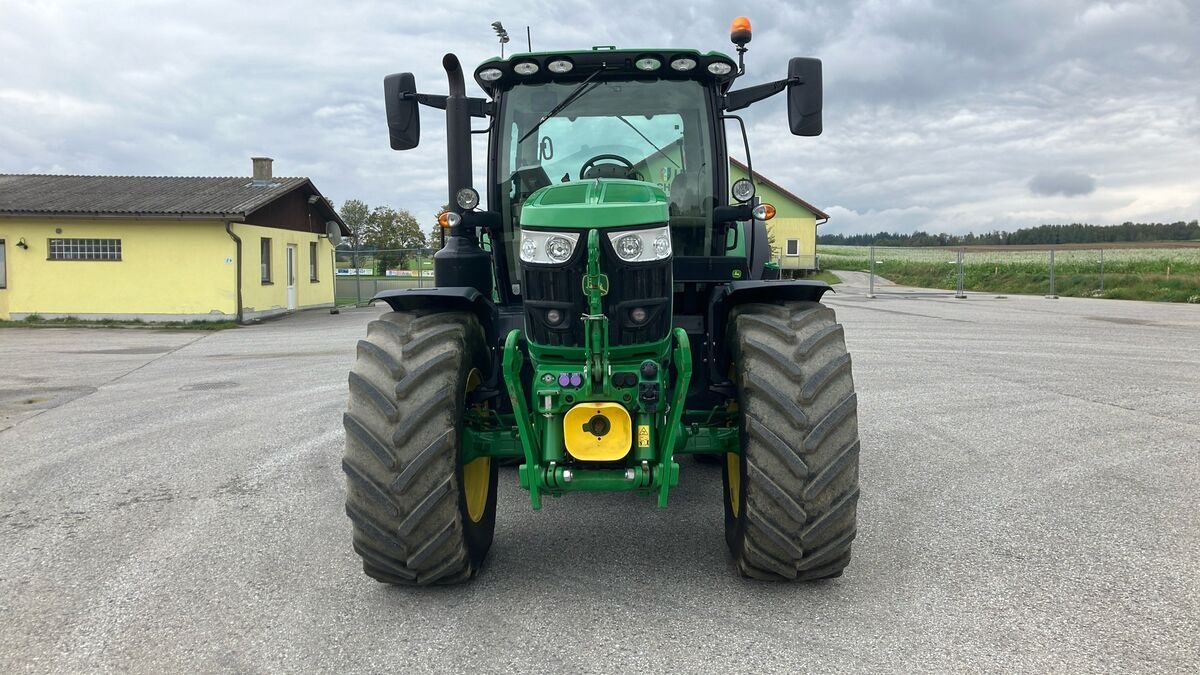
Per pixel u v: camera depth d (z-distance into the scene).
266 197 20.25
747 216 4.34
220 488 5.35
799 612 3.27
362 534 3.29
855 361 10.84
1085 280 28.27
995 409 7.55
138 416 7.92
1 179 23.31
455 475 3.31
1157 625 3.11
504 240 4.44
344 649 3.04
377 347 3.39
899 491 4.99
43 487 5.45
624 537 4.23
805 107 4.10
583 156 4.36
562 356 3.28
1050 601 3.34
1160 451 5.90
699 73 4.28
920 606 3.31
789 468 3.20
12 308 19.39
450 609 3.37
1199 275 27.33
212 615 3.36
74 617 3.37
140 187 22.12
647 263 3.18
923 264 40.50
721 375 4.08
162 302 19.28
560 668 2.86
